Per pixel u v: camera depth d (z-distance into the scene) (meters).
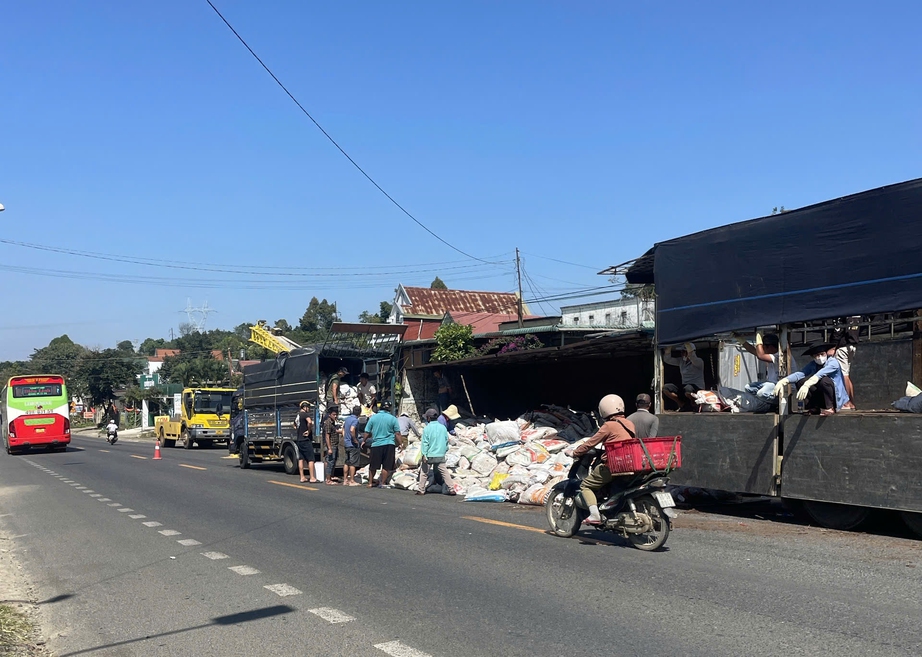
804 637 5.67
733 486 11.30
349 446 17.67
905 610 6.33
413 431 22.02
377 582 7.79
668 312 12.80
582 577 7.70
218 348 97.69
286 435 20.75
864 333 15.09
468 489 15.28
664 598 6.83
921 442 9.13
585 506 9.38
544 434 18.16
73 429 77.38
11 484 20.12
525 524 11.15
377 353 21.59
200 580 8.23
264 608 6.98
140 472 22.38
